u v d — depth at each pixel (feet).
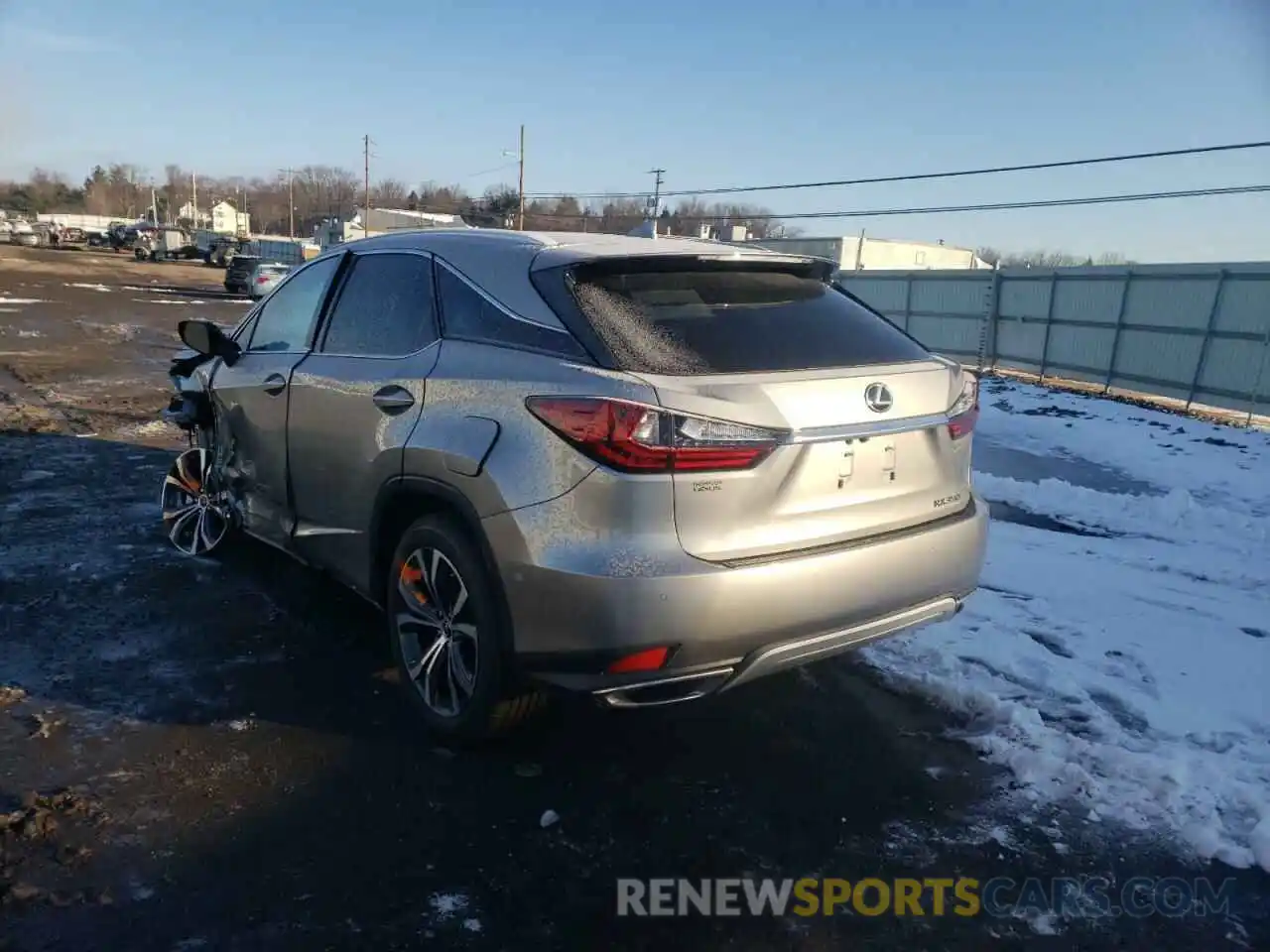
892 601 10.56
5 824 9.46
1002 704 12.42
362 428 12.05
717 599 9.19
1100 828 10.16
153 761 10.82
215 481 17.35
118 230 239.71
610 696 9.59
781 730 12.03
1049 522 23.71
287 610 15.44
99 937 8.04
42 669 12.99
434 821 9.86
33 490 22.52
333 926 8.30
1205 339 53.52
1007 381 58.54
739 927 8.53
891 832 10.00
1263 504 26.94
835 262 12.46
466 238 12.10
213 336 16.08
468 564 10.38
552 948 8.17
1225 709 12.81
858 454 10.21
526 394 9.89
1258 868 9.56
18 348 51.65
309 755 11.07
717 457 9.22
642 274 10.73
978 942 8.47
